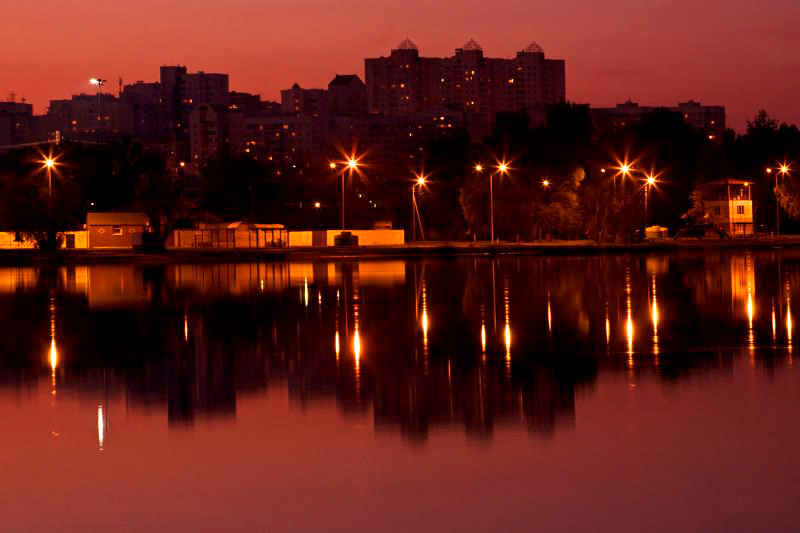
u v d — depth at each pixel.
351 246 135.88
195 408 22.02
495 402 22.02
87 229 140.38
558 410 20.98
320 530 13.76
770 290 52.06
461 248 118.62
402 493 15.26
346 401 22.52
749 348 29.78
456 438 18.64
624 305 44.66
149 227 143.62
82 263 97.69
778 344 30.59
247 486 15.76
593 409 21.02
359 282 63.53
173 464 17.09
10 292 57.56
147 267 88.94
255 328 37.69
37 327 38.81
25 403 22.78
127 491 15.56
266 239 146.62
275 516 14.34
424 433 19.11
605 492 15.08
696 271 71.00
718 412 20.39
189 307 46.78
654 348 30.20
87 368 28.02
